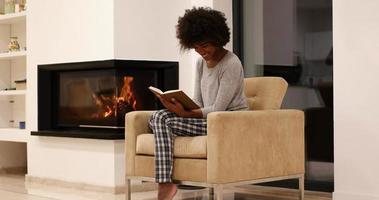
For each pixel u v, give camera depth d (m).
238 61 3.52
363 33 3.86
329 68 4.40
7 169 6.10
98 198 4.25
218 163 3.24
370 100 3.83
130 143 3.70
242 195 4.30
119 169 4.52
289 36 4.67
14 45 5.80
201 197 4.25
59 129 5.11
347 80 3.94
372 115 3.82
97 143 4.63
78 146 4.80
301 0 4.58
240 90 3.55
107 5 4.55
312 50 4.51
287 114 3.68
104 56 4.57
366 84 3.85
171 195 3.41
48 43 5.12
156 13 4.74
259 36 4.88
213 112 3.26
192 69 4.95
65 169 4.93
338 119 3.98
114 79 4.57
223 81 3.46
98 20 4.63
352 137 3.91
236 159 3.34
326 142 4.42
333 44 4.01
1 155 6.06
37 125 5.24
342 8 3.96
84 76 4.87
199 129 3.47
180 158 3.41
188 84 4.92
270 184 4.71
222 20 3.50
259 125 3.48
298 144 3.75
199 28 3.41
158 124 3.43
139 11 4.64
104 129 4.70
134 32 4.61
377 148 3.79
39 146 5.20
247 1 4.96
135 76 4.68
